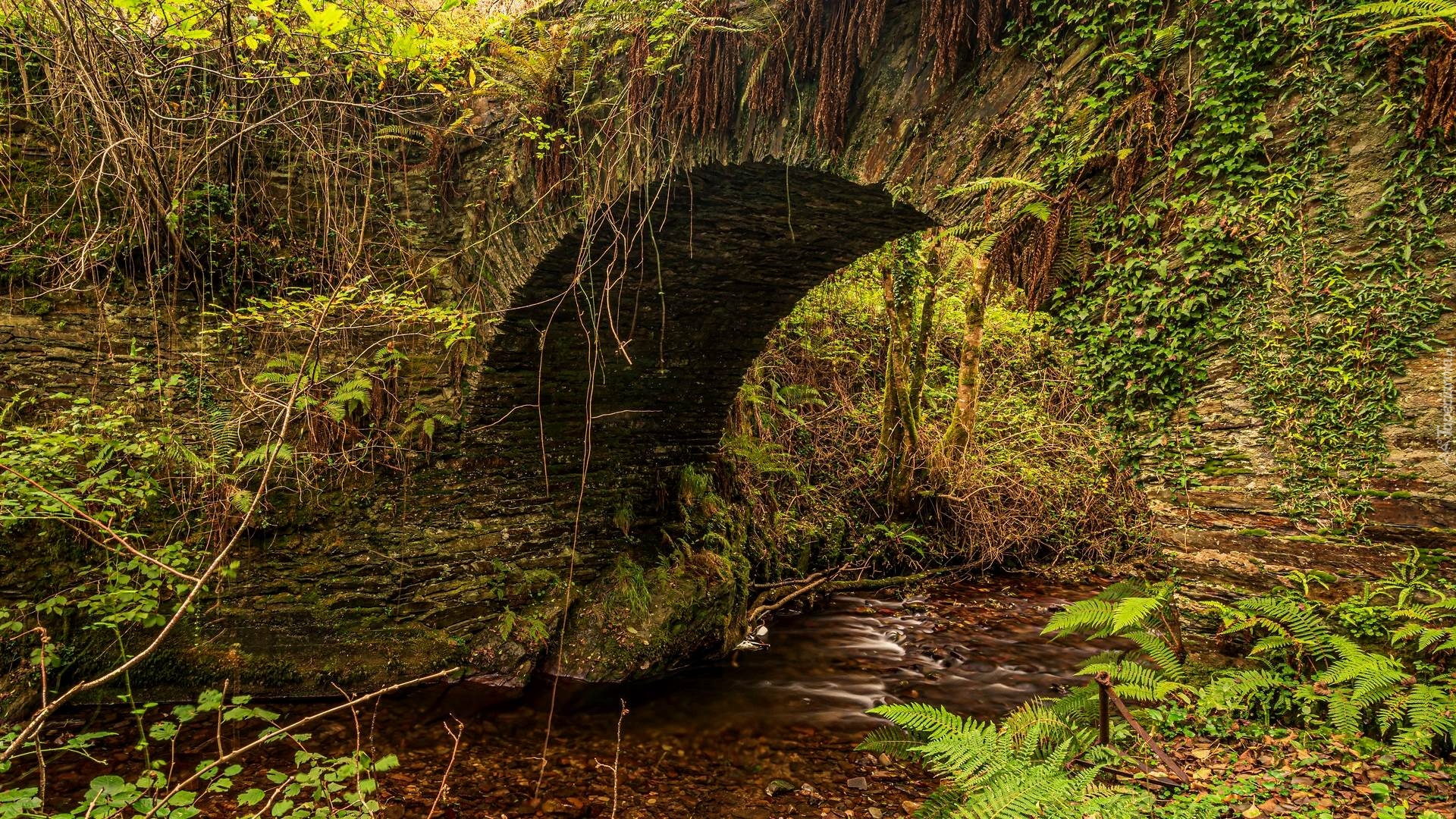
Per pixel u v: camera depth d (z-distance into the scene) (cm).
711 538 775
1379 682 320
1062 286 445
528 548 699
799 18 501
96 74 454
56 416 520
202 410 555
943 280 945
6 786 412
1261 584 383
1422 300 337
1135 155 402
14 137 517
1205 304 393
